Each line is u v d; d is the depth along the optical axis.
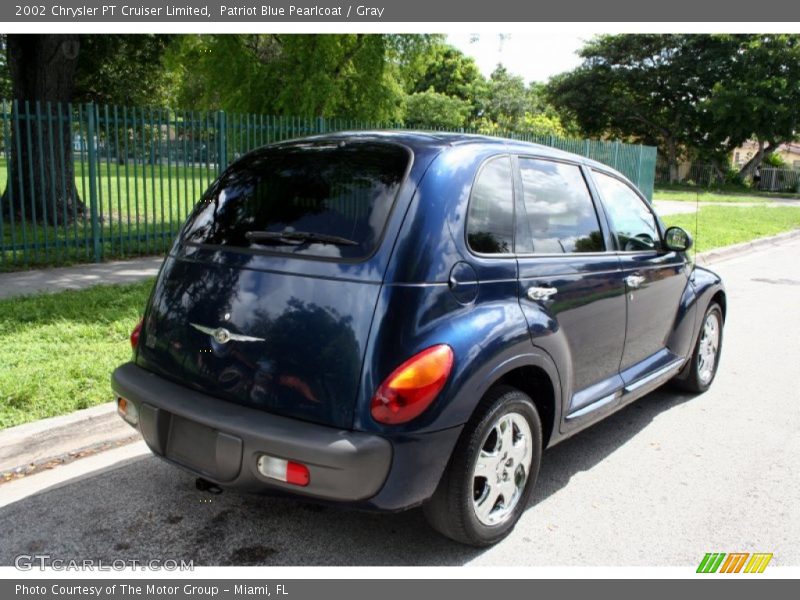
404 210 2.84
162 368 3.18
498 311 3.07
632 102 45.47
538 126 46.19
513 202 3.39
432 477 2.81
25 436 3.91
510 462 3.27
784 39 39.16
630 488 3.94
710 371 5.71
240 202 3.25
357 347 2.67
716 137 43.72
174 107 27.02
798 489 3.96
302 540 3.30
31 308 6.50
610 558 3.21
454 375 2.78
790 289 10.52
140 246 10.62
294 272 2.85
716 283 5.48
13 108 9.25
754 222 20.00
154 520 3.42
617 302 4.06
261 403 2.81
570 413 3.69
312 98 18.14
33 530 3.29
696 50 43.47
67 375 4.71
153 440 3.07
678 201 29.02
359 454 2.60
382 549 3.24
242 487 2.82
